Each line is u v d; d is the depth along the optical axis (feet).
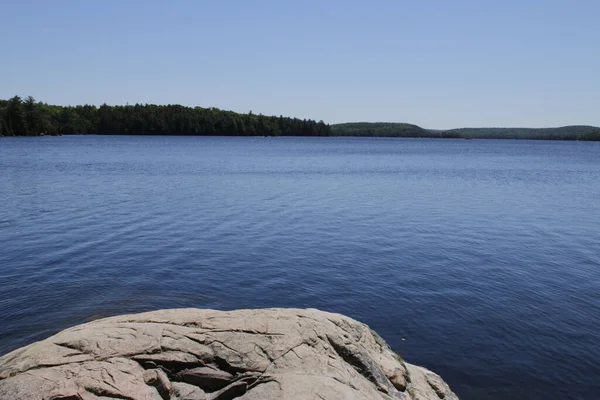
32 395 18.65
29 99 515.91
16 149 297.12
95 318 39.88
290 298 45.83
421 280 51.37
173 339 23.04
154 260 57.16
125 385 19.99
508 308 43.68
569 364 33.63
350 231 74.49
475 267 56.34
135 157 242.37
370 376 23.50
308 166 207.21
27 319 39.55
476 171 203.21
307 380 20.61
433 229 77.10
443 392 26.35
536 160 304.91
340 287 48.96
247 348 22.65
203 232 71.87
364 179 155.84
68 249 61.11
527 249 65.10
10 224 74.95
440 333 38.32
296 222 80.53
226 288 48.32
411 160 276.82
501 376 31.96
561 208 100.63
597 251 64.44
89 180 136.87
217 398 20.54
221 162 218.38
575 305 44.62
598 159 324.60
